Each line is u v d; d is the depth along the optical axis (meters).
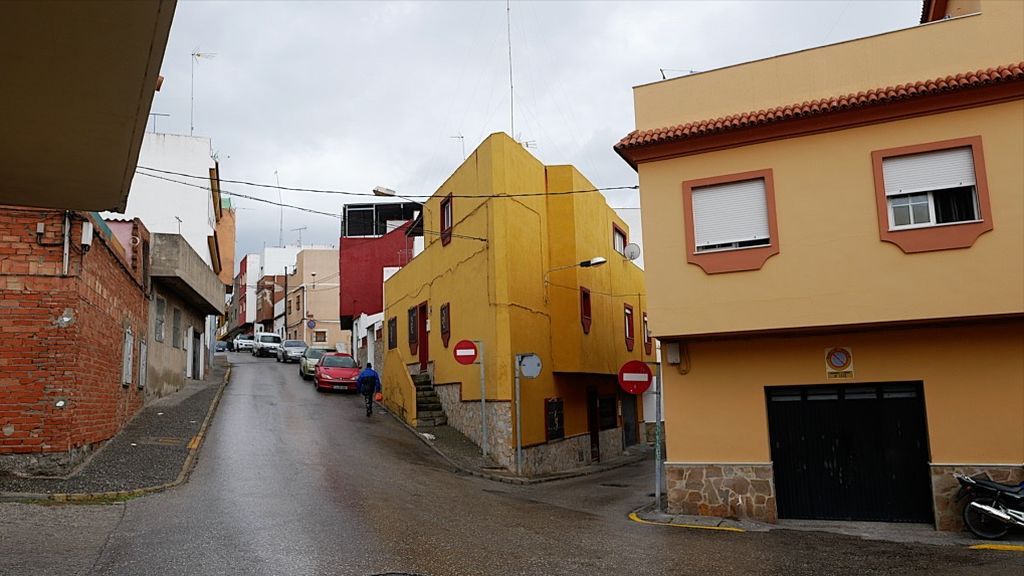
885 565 8.72
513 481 16.77
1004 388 11.40
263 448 16.92
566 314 21.73
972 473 11.36
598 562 8.69
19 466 11.84
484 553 8.90
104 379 14.70
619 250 27.77
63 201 7.58
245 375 35.84
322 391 30.47
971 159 11.54
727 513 12.59
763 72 13.16
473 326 20.30
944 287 11.41
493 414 18.64
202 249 32.25
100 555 8.11
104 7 4.34
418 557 8.54
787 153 12.64
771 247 12.48
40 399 12.12
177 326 25.84
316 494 12.30
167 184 32.28
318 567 7.94
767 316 12.36
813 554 9.38
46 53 4.80
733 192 12.98
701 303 12.81
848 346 12.34
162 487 12.09
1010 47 11.73
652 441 32.31
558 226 22.17
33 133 5.95
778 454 12.76
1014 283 11.07
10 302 12.15
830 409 12.56
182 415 20.14
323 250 60.75
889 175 12.01
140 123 5.83
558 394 21.55
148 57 4.90
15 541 8.45
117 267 15.91
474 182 20.69
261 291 73.31
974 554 9.37
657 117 13.80
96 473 12.41
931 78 12.05
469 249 20.81
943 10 16.17
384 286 31.55
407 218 48.16
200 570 7.69
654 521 12.16
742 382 12.88
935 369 11.80
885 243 11.83
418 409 22.77
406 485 14.02
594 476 20.22
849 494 12.27
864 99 11.91
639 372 13.84
